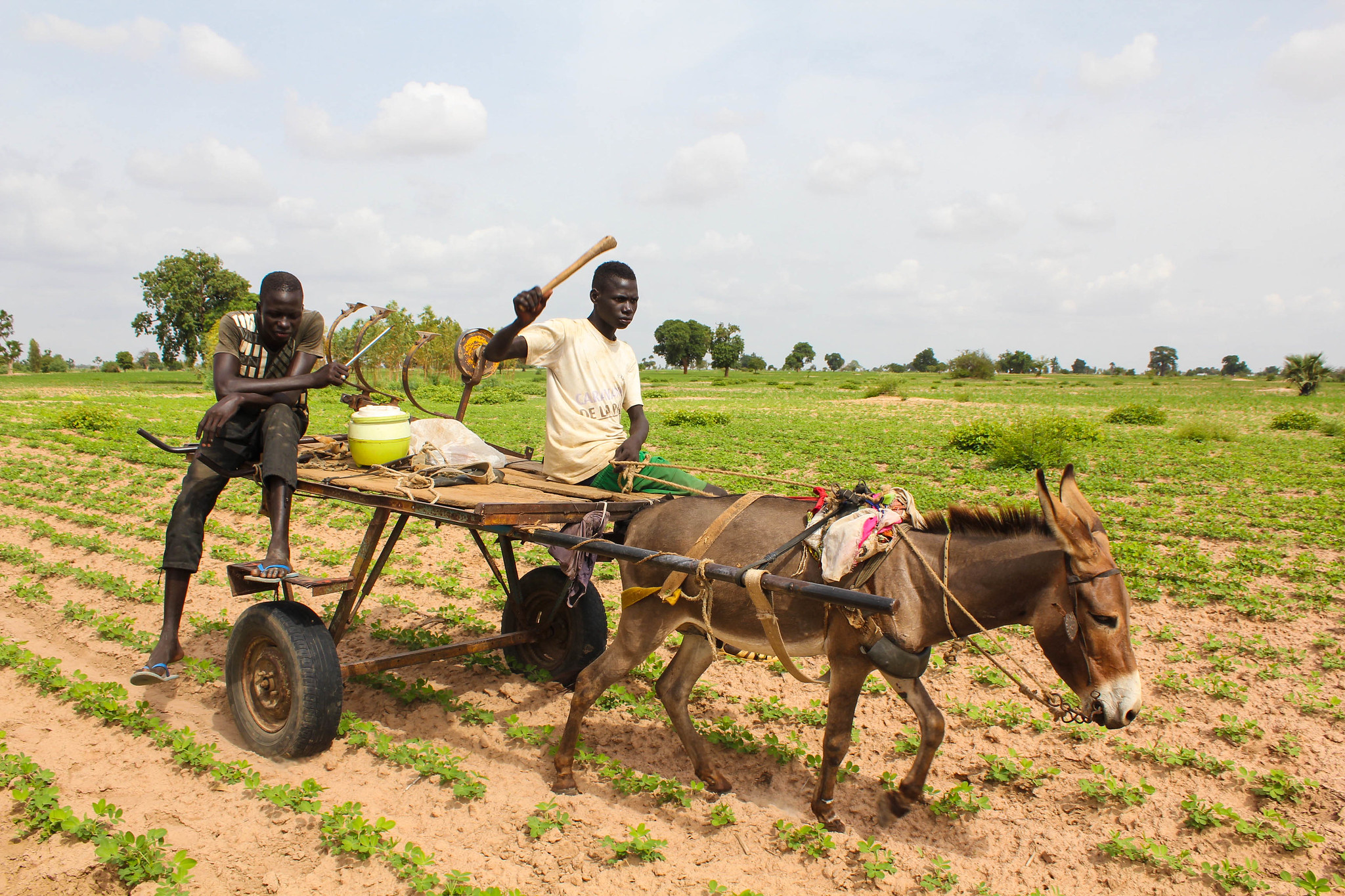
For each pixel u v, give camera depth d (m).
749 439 24.88
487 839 4.49
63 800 4.73
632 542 5.00
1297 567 9.44
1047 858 4.45
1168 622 8.14
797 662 7.26
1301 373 59.12
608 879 4.16
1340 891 4.14
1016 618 4.20
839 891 4.14
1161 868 4.34
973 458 20.45
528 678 6.62
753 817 4.77
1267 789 4.97
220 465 5.31
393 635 7.51
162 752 5.34
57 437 21.92
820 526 4.37
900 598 4.23
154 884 3.99
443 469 5.49
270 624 5.10
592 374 5.45
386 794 4.94
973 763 5.44
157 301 87.31
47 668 6.38
